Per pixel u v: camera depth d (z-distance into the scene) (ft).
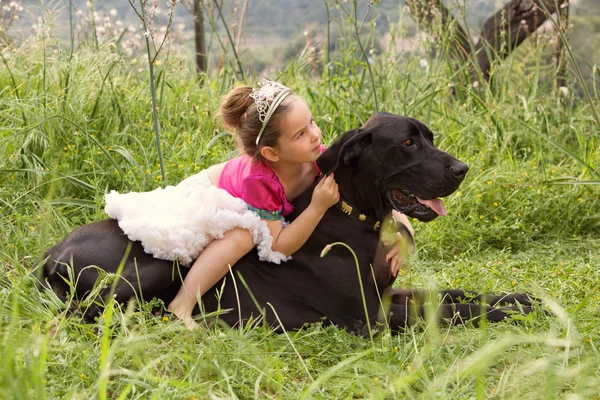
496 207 19.01
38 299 11.87
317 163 12.23
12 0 23.34
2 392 8.36
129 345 10.09
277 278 12.53
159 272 12.04
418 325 12.16
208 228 12.04
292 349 11.45
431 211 12.04
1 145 18.20
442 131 22.03
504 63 24.88
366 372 10.24
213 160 19.01
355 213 12.38
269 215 12.11
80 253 12.30
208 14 24.32
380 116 12.22
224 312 11.89
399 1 24.41
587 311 12.42
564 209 18.85
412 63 24.12
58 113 19.38
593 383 9.73
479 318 12.23
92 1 22.75
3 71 21.68
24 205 16.87
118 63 22.13
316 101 23.39
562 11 25.02
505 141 21.38
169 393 9.37
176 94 22.16
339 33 23.89
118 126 20.36
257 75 25.72
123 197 12.82
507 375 9.61
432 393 9.16
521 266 16.15
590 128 23.02
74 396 8.97
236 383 10.07
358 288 12.30
